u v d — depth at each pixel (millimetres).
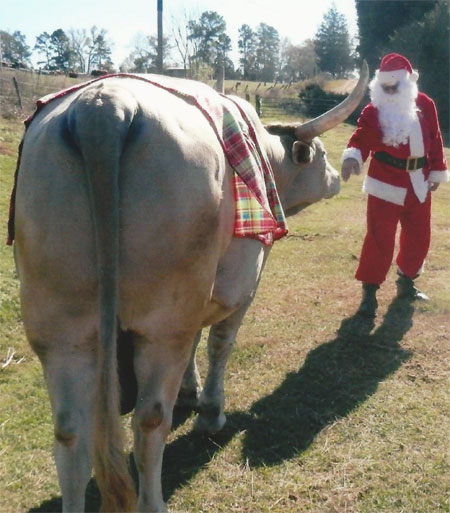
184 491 3100
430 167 5414
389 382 4234
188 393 3848
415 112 5141
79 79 24797
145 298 2238
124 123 2113
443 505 3002
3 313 5062
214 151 2377
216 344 3414
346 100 3975
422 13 30250
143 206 2135
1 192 8508
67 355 2246
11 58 66500
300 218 9305
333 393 4094
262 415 3824
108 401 2125
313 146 4246
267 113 26484
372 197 5293
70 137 2131
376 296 5926
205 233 2289
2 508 2953
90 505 3047
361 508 2979
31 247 2162
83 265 2135
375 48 31688
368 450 3439
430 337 4977
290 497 3061
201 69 22750
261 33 72688
